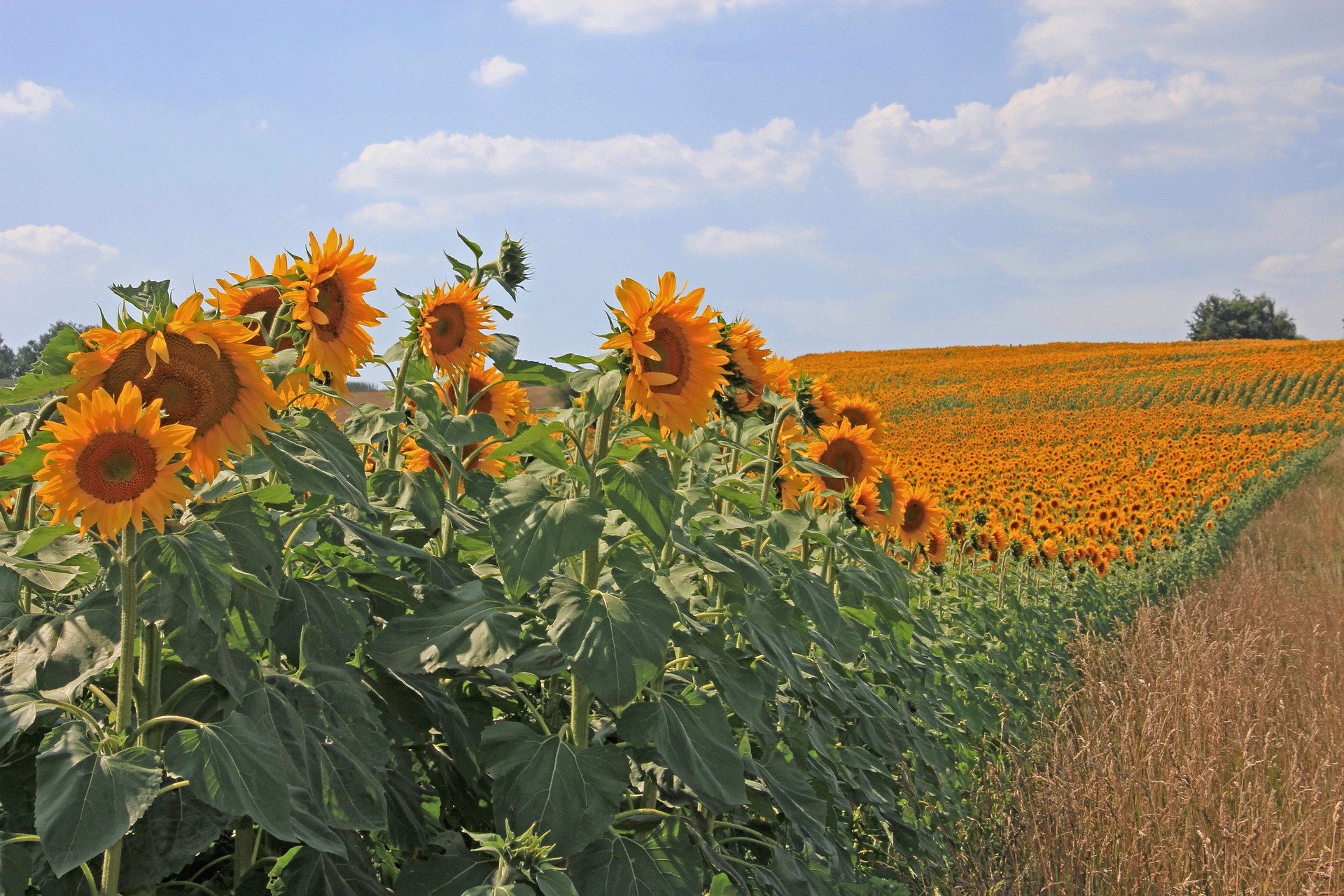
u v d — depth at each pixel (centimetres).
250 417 225
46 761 192
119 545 219
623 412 309
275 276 296
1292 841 530
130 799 190
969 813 593
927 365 7212
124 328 216
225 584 207
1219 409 4712
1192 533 1590
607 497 275
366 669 293
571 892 239
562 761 270
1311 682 827
